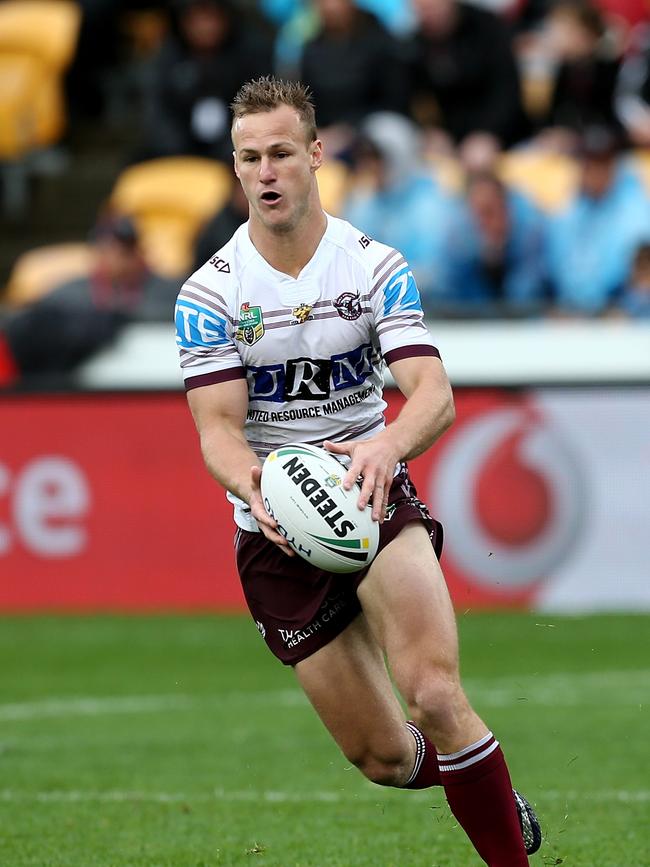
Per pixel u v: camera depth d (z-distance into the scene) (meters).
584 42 48.06
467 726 13.95
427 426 14.21
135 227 43.19
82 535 40.00
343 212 44.69
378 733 15.33
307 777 22.42
